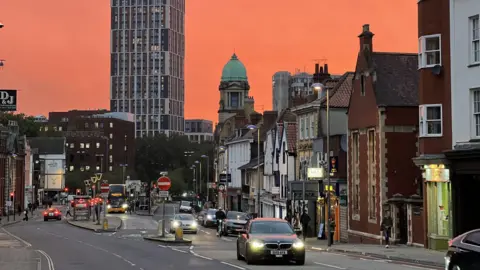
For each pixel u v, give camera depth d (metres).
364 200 47.69
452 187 34.44
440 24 36.06
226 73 177.88
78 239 50.66
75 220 89.88
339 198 52.53
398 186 44.59
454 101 35.00
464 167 33.31
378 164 45.09
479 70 33.69
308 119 63.19
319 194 54.75
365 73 47.47
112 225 73.94
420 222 39.22
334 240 52.50
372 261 29.91
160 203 154.88
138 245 42.47
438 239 36.31
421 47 36.81
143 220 89.50
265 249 27.11
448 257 20.19
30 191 151.38
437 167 35.69
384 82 45.84
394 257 31.45
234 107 175.50
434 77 36.31
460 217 34.03
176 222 59.12
